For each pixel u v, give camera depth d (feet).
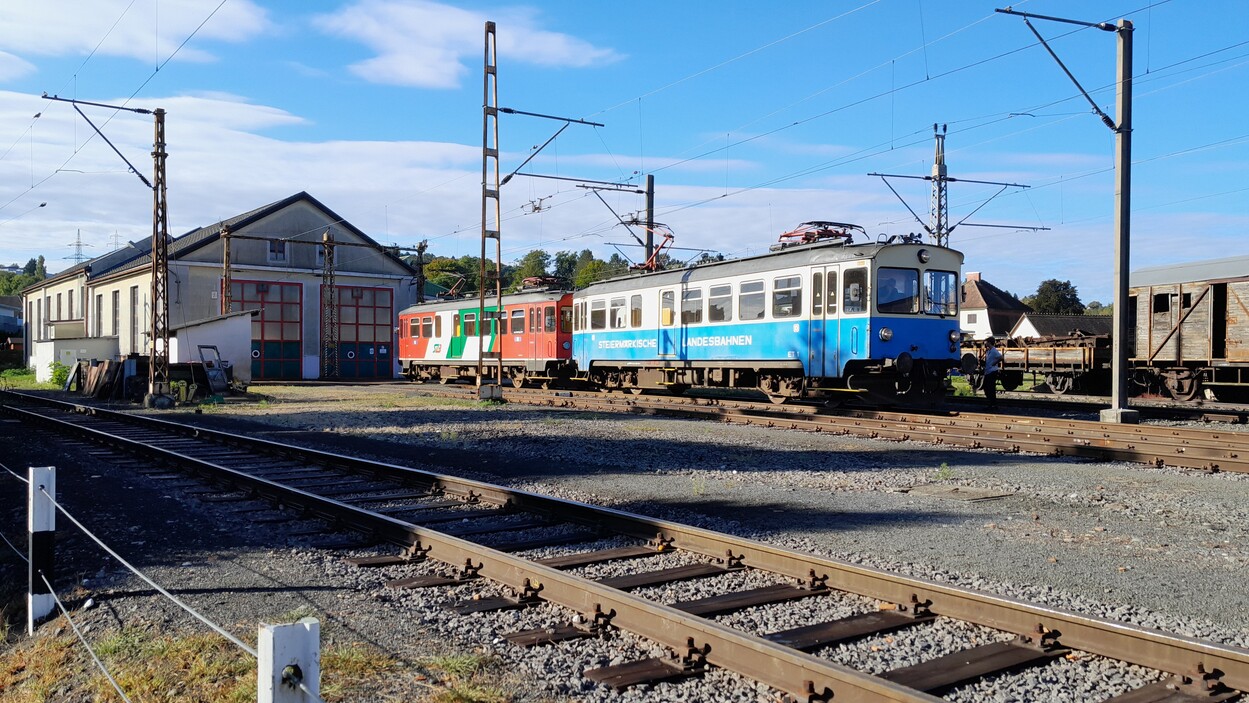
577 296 98.84
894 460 42.47
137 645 17.69
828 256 65.46
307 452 44.80
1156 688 14.52
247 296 160.66
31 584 20.36
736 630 15.80
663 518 29.45
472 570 22.24
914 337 64.13
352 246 173.37
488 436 53.88
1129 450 41.57
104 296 178.40
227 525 29.07
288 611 19.58
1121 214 55.93
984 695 14.71
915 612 18.34
